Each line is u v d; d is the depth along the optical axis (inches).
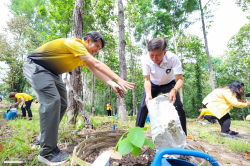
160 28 394.3
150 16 385.1
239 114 816.9
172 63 75.7
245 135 131.7
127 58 703.1
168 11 362.9
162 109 52.7
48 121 59.4
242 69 739.4
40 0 740.0
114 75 59.0
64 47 66.7
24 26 451.2
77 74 137.8
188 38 521.3
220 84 839.1
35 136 94.2
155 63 76.7
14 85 486.3
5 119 193.3
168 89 83.5
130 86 55.8
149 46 63.5
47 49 66.7
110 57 563.8
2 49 386.9
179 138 51.2
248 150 82.9
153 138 49.6
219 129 148.9
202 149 55.1
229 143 96.3
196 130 141.3
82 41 70.6
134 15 485.1
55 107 60.9
